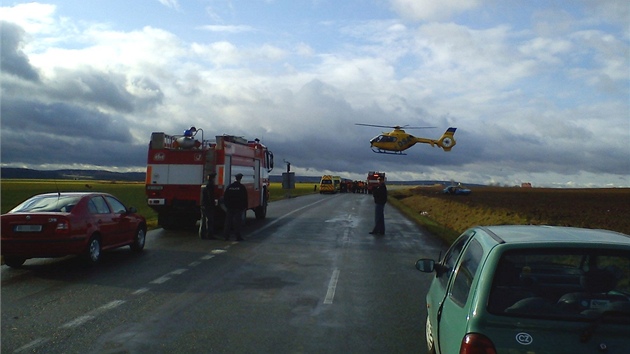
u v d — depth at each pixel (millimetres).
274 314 8125
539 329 3688
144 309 8344
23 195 52656
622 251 3982
